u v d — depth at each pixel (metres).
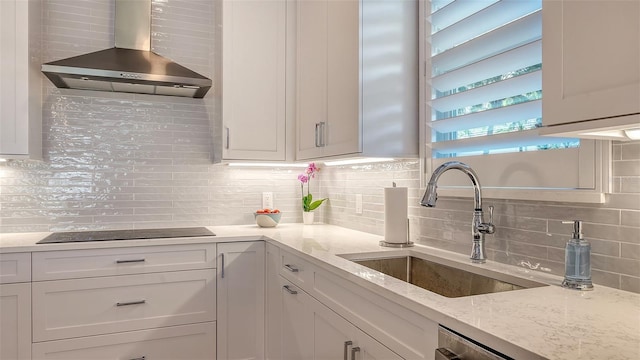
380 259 1.85
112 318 2.21
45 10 2.58
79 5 2.66
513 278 1.39
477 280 1.53
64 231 2.60
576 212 1.34
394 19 2.02
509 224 1.57
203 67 2.95
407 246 1.97
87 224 2.65
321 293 1.69
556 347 0.80
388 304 1.23
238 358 2.45
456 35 1.78
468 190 1.70
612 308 1.04
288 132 2.78
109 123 2.71
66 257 2.13
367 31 1.96
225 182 2.98
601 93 0.92
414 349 1.12
